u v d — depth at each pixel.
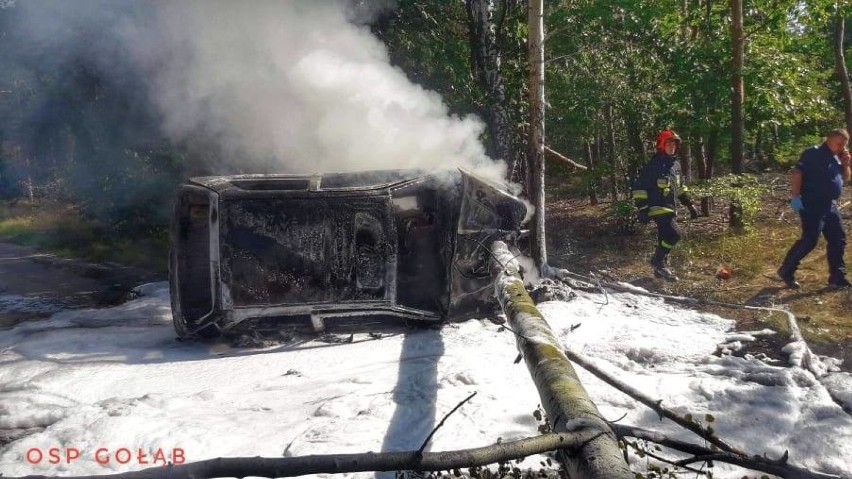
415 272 6.59
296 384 5.00
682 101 11.18
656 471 3.18
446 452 2.30
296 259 5.98
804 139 15.26
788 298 6.94
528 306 4.43
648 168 7.96
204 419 4.32
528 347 3.55
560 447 2.35
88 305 8.39
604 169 12.34
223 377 5.26
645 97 11.17
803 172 7.02
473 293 6.39
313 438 3.90
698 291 7.41
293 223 5.98
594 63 11.28
